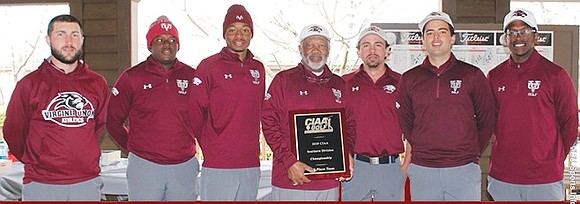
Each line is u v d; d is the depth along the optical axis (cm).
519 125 355
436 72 353
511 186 361
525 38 354
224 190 350
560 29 512
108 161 482
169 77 361
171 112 357
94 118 353
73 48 343
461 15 516
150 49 360
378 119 365
